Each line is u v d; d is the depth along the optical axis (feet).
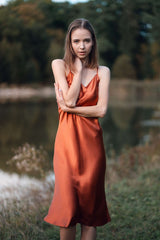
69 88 7.48
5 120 52.47
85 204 7.32
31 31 139.74
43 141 33.83
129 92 128.26
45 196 13.46
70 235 7.31
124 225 10.88
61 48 135.64
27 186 14.46
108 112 68.28
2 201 11.60
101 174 7.52
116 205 12.66
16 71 148.25
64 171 7.23
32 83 154.40
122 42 137.08
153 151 22.84
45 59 153.38
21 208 11.27
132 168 19.77
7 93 132.57
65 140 7.41
